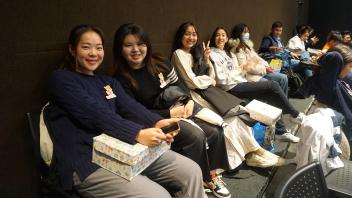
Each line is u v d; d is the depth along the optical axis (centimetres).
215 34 296
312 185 111
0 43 135
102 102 151
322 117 200
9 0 135
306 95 288
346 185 149
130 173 122
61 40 161
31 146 148
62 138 136
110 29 193
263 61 356
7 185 151
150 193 123
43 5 149
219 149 199
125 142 131
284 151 272
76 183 129
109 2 188
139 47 180
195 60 251
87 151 135
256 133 248
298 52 541
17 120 148
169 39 254
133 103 162
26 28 144
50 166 133
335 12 818
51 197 136
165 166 151
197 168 150
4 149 146
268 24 540
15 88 144
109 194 126
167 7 245
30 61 148
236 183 218
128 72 185
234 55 324
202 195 152
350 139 248
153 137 130
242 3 402
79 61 148
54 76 141
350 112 254
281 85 354
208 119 199
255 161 232
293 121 302
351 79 267
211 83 239
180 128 183
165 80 200
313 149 187
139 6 214
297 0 742
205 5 304
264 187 214
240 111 228
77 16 168
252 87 285
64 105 138
